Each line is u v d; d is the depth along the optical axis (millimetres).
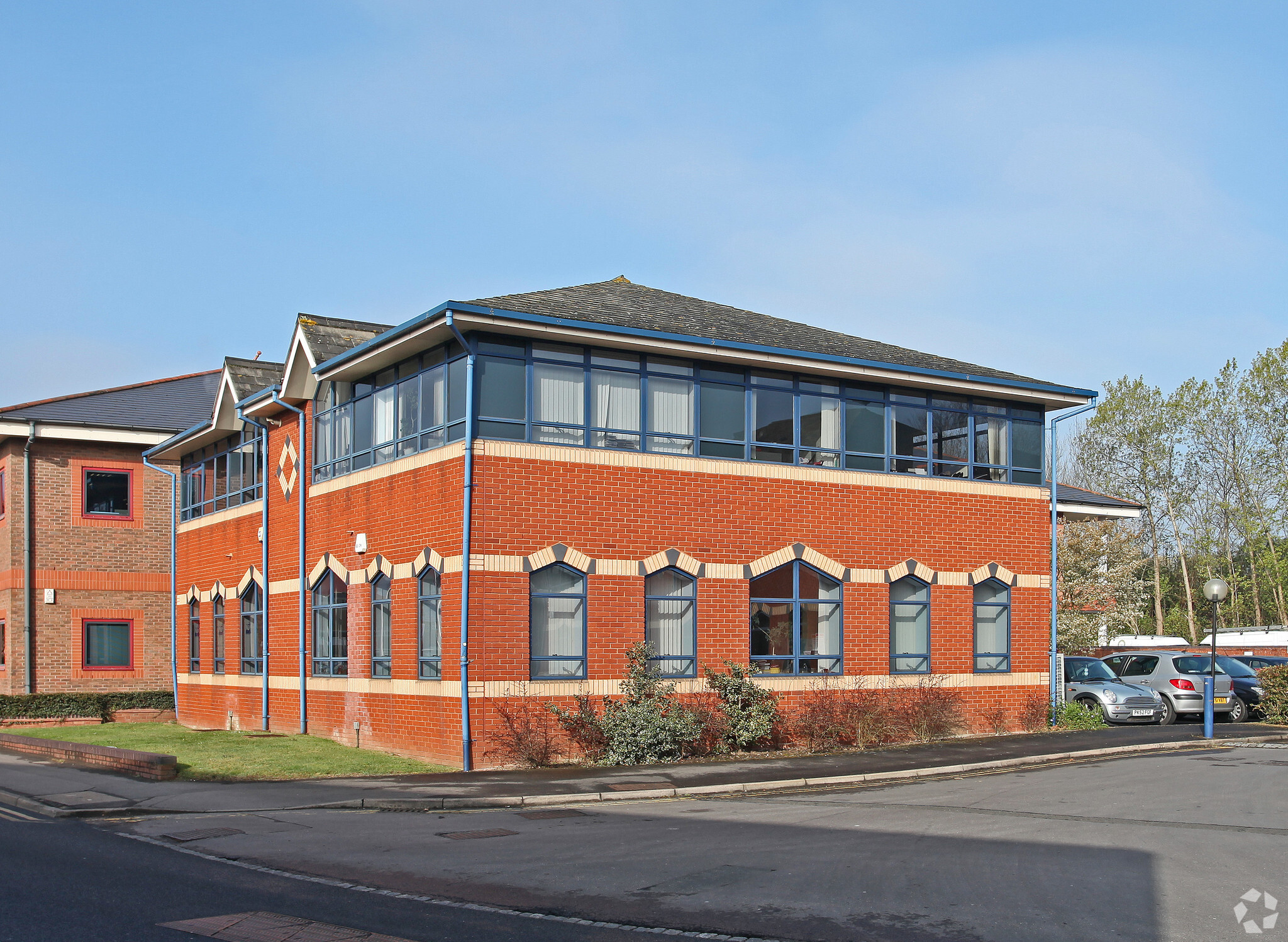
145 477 32875
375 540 20688
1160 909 8648
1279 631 36375
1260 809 13508
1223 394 49438
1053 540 23969
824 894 9242
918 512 22391
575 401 19141
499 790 15328
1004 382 22891
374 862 10773
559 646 18672
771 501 20766
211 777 17109
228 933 8102
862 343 24000
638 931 8188
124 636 32281
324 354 22109
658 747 18500
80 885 9680
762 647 20562
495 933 8102
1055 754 19500
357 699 21047
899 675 21859
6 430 30953
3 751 21750
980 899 9039
